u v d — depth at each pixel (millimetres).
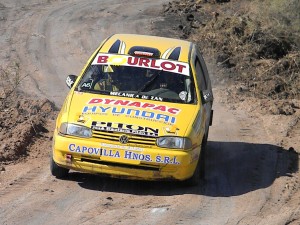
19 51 35594
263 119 27547
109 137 16203
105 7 48062
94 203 15789
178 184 17859
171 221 14984
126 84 18125
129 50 19141
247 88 33344
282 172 20172
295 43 38719
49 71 32844
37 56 35062
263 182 18938
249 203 16844
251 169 20219
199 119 17375
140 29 42250
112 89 18000
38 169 18219
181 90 18156
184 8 47438
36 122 22000
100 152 16156
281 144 23797
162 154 16109
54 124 22875
